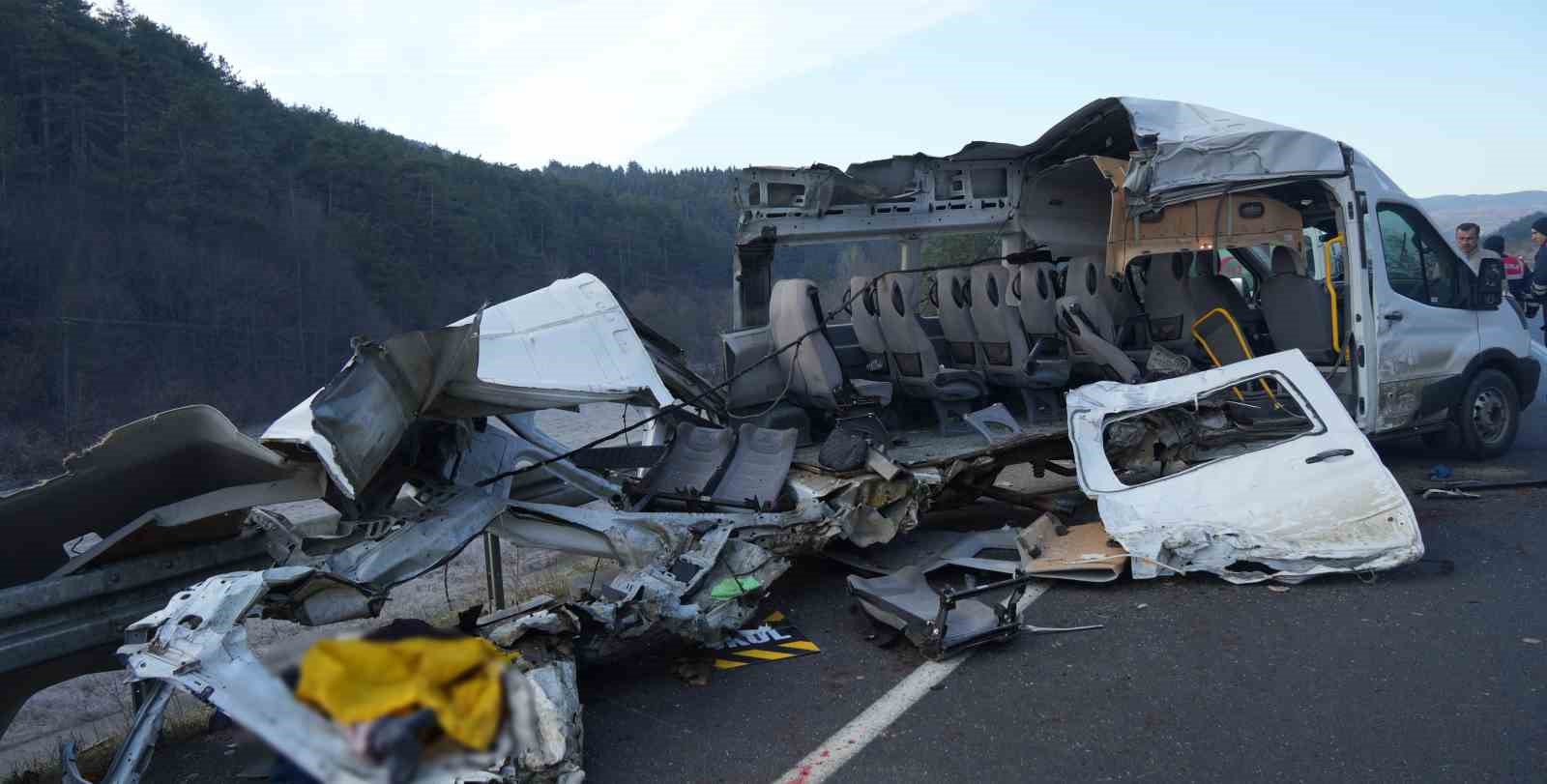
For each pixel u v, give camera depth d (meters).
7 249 31.83
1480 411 8.00
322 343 36.19
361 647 1.21
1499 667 4.11
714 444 5.93
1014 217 8.34
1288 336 7.66
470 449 4.93
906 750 3.75
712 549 4.77
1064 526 6.13
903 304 6.99
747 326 7.75
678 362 5.85
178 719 4.52
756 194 7.50
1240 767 3.45
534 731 3.35
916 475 5.81
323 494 4.23
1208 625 4.81
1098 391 6.35
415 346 3.90
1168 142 6.42
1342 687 4.02
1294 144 6.75
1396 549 5.13
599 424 7.35
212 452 4.18
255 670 3.01
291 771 1.35
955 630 4.68
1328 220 7.94
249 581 3.47
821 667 4.67
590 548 4.86
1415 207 7.64
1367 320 7.07
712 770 3.71
